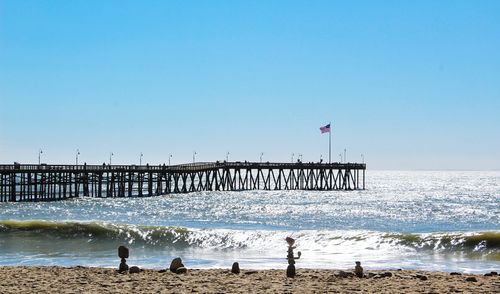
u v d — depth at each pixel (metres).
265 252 36.50
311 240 39.28
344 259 33.56
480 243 36.75
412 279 20.67
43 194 91.12
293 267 21.25
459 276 21.86
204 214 76.94
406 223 67.31
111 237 42.31
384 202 104.94
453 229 61.22
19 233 43.62
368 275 21.62
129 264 31.14
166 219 69.81
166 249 38.56
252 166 118.12
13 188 82.06
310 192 125.62
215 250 37.88
